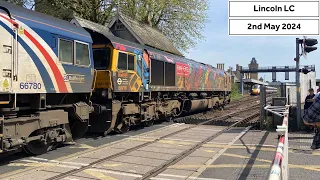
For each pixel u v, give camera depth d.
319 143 5.62
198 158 8.38
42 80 8.20
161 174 6.86
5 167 7.36
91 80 10.37
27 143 7.85
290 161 8.02
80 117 9.88
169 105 16.64
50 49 8.54
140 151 9.14
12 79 7.28
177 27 33.28
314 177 6.68
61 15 26.25
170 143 10.41
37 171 7.00
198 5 32.66
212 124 15.62
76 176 6.64
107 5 26.53
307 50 12.78
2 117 7.03
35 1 26.61
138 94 13.46
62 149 9.42
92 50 11.48
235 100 41.34
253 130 13.63
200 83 21.20
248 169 7.24
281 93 15.30
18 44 7.50
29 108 8.23
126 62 12.55
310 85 19.81
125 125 12.75
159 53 15.72
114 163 7.76
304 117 4.98
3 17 7.17
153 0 28.02
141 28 26.55
